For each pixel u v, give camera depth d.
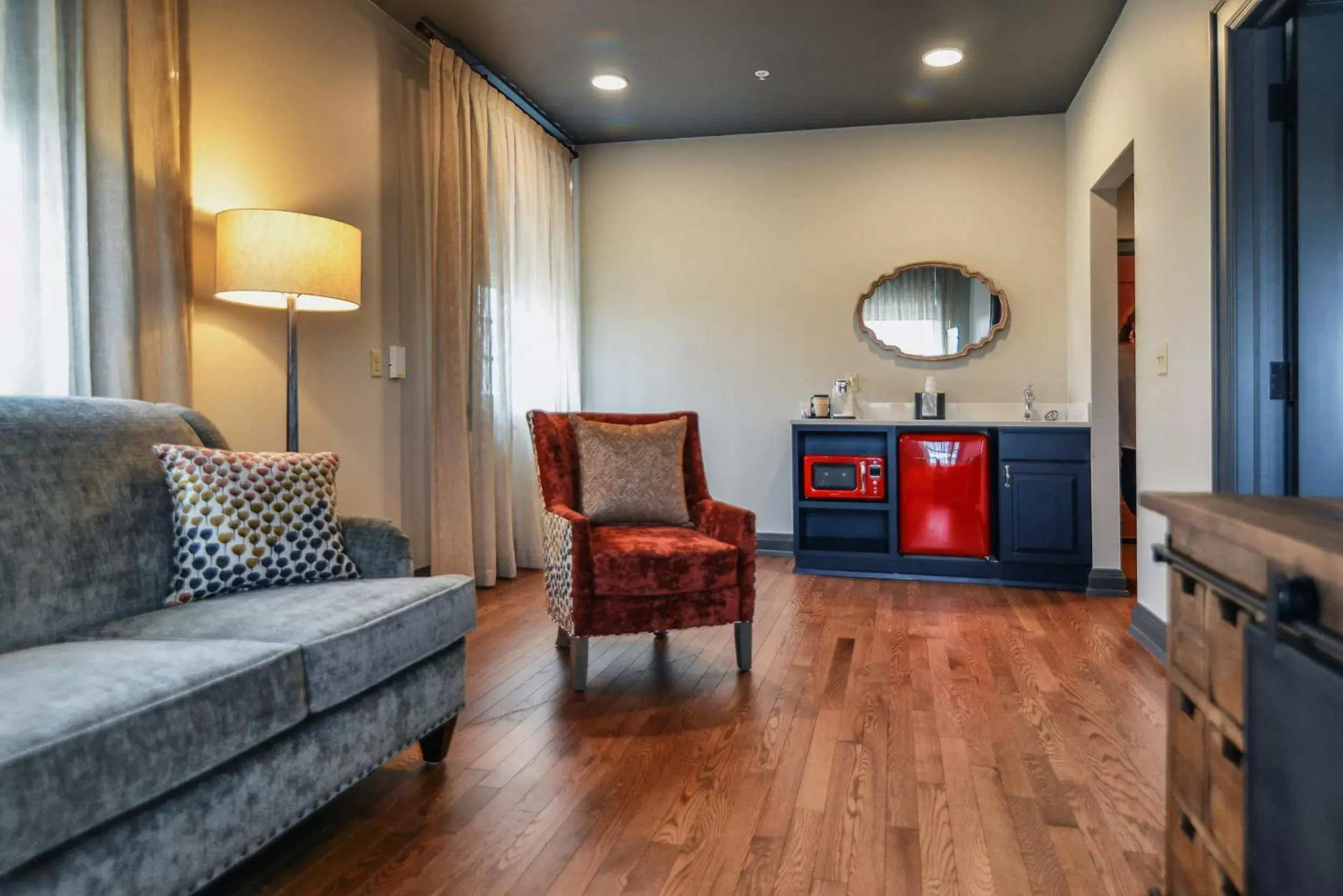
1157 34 2.98
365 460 3.43
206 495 1.91
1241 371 2.30
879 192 4.89
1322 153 2.21
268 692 1.42
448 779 1.97
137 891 1.19
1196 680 1.14
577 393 5.16
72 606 1.65
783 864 1.59
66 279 2.10
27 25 2.03
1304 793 0.78
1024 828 1.72
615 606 2.62
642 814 1.79
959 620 3.47
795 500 4.52
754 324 5.06
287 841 1.68
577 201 5.29
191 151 2.58
